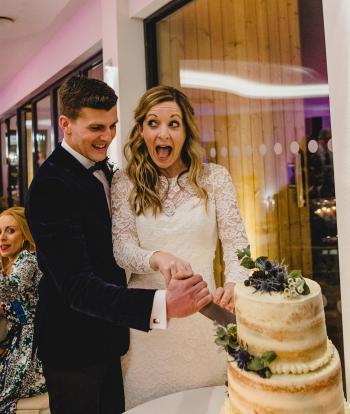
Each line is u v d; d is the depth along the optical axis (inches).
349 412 42.8
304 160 87.7
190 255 65.7
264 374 38.9
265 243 97.0
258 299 39.8
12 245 107.0
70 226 55.3
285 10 90.2
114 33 123.3
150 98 65.4
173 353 67.4
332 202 83.2
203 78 111.7
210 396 61.1
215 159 109.3
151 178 67.5
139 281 66.9
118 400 67.2
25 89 221.0
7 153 274.4
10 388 94.0
